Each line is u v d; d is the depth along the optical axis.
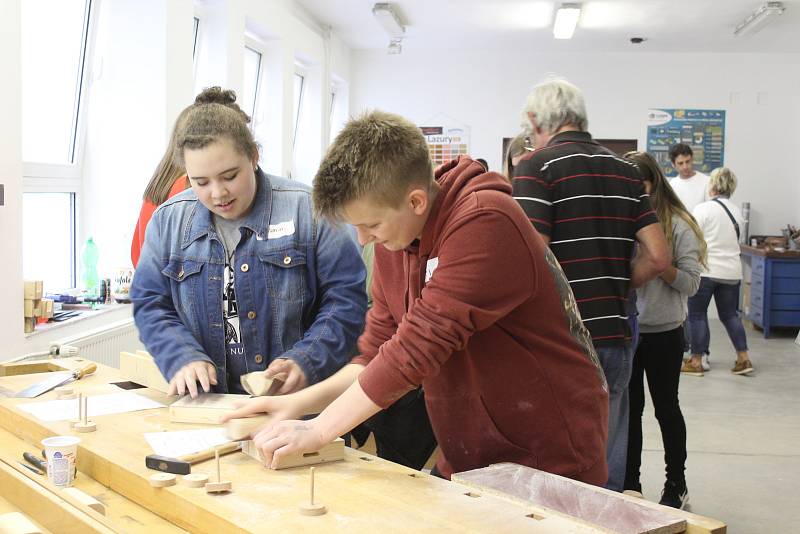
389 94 9.73
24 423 1.75
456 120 9.69
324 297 2.02
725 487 3.91
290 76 6.97
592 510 1.23
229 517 1.19
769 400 5.59
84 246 4.07
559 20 7.36
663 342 3.32
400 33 8.07
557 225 2.64
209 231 1.97
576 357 1.57
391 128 1.35
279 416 1.57
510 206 1.39
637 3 7.03
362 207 1.35
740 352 6.39
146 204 2.69
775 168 9.38
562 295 1.53
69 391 1.98
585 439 1.59
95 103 4.33
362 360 1.68
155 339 1.96
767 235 9.36
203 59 5.37
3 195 3.01
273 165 6.80
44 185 3.94
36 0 3.88
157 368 2.04
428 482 1.38
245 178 1.88
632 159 3.36
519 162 2.70
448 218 1.41
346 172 1.33
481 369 1.54
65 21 4.10
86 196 4.36
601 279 2.63
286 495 1.30
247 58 6.61
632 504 1.26
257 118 6.80
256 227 1.97
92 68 4.25
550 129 2.75
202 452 1.49
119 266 4.35
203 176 1.83
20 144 3.10
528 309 1.49
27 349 3.16
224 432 1.64
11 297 3.07
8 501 1.31
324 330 1.92
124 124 4.33
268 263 1.98
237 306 1.99
